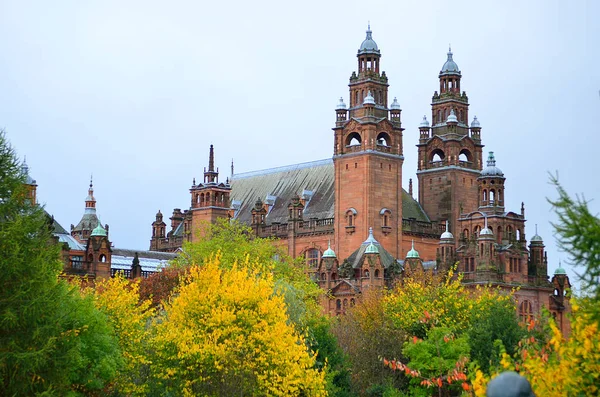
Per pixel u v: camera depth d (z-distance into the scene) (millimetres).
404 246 194750
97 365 69062
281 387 74125
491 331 93312
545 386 37688
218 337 74750
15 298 59531
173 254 197000
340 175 193375
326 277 176750
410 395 97562
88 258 155625
